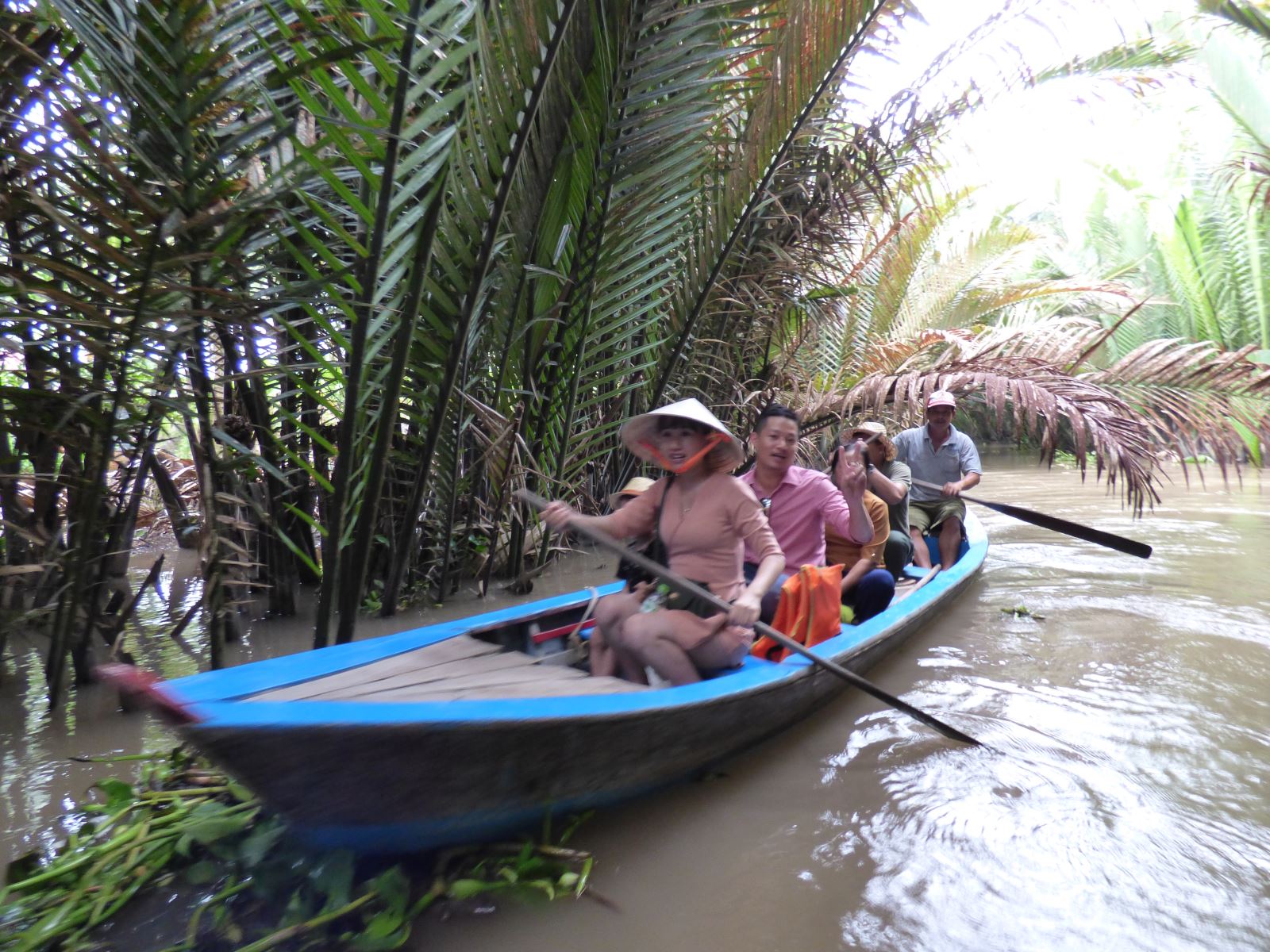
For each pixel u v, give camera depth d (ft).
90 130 9.62
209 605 11.71
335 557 11.79
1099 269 54.85
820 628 11.84
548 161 13.58
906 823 8.86
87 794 9.29
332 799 6.66
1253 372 20.59
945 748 10.62
